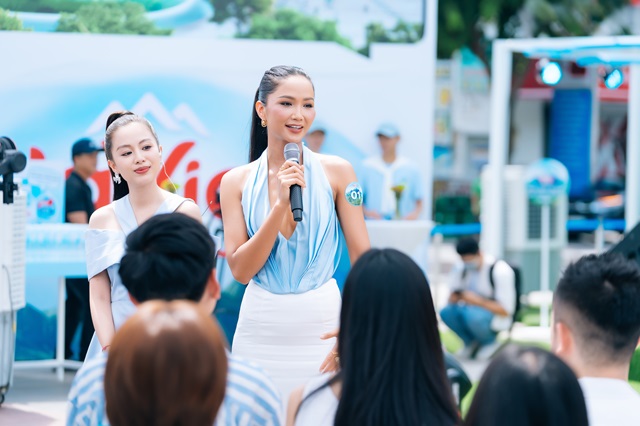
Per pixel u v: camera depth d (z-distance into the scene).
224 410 3.00
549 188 12.20
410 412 2.94
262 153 4.70
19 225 7.23
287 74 4.47
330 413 3.11
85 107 8.44
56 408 7.53
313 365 4.39
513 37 20.33
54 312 8.61
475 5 19.58
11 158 7.00
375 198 9.25
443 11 19.33
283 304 4.41
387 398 2.95
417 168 9.31
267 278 4.45
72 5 8.38
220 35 8.73
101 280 4.64
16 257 7.21
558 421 2.46
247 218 4.54
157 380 2.46
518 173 12.63
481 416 2.55
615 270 3.24
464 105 23.14
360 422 2.95
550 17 19.39
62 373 8.50
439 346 3.06
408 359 2.98
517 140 24.22
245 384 3.05
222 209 4.64
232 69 8.75
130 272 3.18
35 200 8.33
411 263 3.05
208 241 3.24
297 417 3.15
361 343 3.00
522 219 12.55
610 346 3.23
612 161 23.94
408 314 2.99
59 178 8.38
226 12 8.73
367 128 9.18
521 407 2.48
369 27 9.14
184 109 8.65
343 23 9.07
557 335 3.34
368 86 9.16
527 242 12.57
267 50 8.85
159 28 8.58
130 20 8.52
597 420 3.15
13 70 8.27
